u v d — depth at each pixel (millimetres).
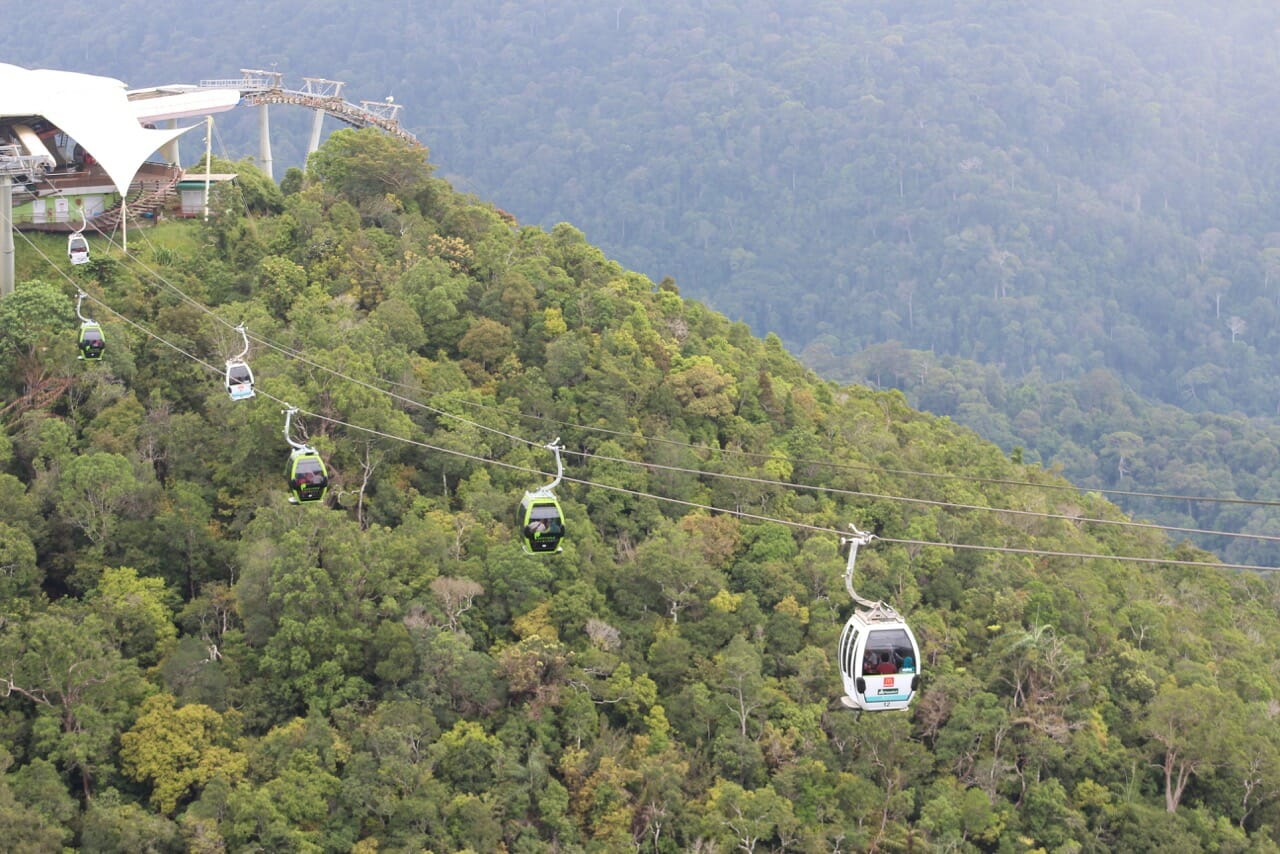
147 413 88750
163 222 108812
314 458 63250
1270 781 82375
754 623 83875
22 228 104938
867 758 78938
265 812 64188
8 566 73812
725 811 72500
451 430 90938
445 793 68875
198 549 80312
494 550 81188
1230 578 129500
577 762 72562
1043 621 90312
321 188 118312
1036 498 117000
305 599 73000
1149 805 82250
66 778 67062
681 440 99562
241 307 97812
